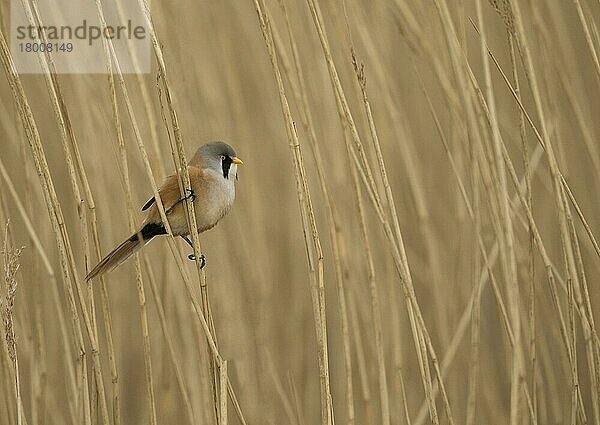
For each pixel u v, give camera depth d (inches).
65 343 237.9
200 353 259.4
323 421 208.2
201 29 321.7
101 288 214.7
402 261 218.7
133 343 318.3
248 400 293.7
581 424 231.6
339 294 223.1
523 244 298.2
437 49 281.3
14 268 196.1
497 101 328.2
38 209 299.7
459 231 301.3
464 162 289.4
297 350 320.2
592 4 307.4
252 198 322.7
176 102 292.7
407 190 319.3
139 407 311.6
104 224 300.0
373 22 316.2
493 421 290.7
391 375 300.0
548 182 313.6
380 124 311.6
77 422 230.1
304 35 311.1
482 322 302.7
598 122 310.8
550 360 280.4
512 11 220.1
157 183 231.5
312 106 311.9
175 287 292.5
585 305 241.0
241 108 322.0
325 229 326.6
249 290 316.2
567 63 294.0
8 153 318.3
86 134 292.2
